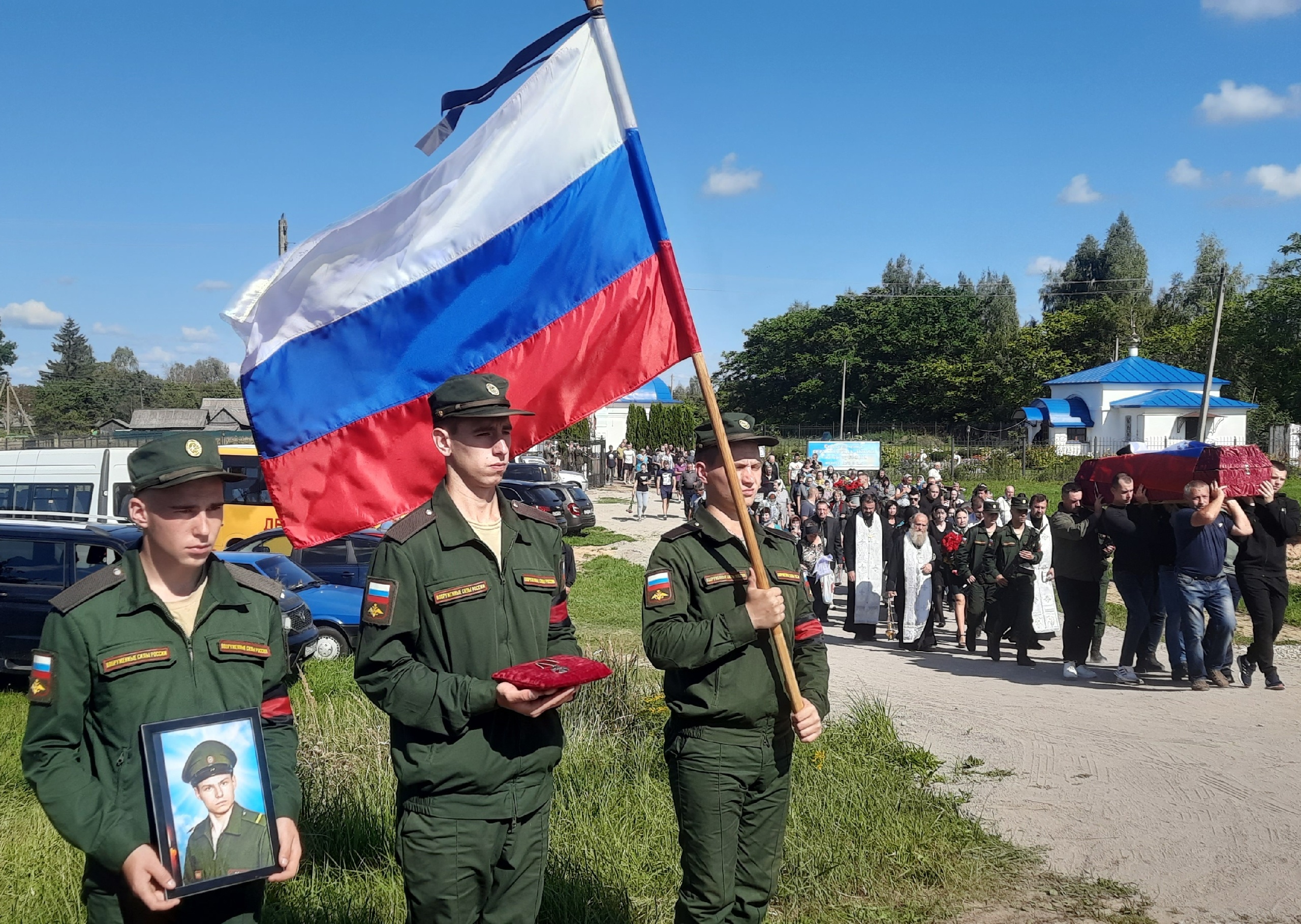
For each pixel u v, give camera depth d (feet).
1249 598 32.48
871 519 45.47
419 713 10.03
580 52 14.90
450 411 10.68
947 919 15.51
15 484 60.64
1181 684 33.91
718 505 12.96
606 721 23.53
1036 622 41.63
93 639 8.81
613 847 16.90
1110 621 48.06
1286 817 20.04
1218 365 211.20
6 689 33.65
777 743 12.36
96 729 8.88
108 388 375.66
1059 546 35.42
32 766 8.59
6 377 309.01
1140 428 177.37
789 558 13.14
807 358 277.03
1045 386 235.20
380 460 14.35
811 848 17.34
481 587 10.60
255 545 43.32
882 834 18.19
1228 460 31.37
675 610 12.28
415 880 10.29
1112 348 242.78
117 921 8.77
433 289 14.47
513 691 9.75
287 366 14.14
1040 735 26.58
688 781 12.07
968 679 35.37
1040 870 17.40
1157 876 17.17
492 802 10.32
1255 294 169.37
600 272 14.66
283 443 14.11
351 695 27.32
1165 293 301.22
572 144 14.83
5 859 16.69
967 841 18.40
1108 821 19.81
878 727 25.34
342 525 14.23
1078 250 331.98
